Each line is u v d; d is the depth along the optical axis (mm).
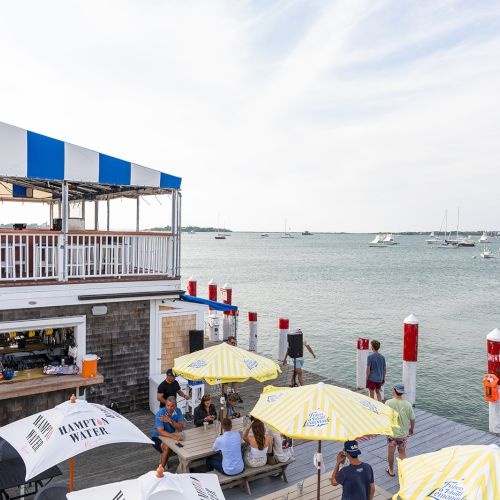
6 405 9578
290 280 70688
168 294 11727
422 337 29953
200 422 9258
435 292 57281
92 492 4684
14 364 10469
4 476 7023
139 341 11547
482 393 18938
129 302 11336
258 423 7863
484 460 4469
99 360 11000
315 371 22016
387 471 8922
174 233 12117
